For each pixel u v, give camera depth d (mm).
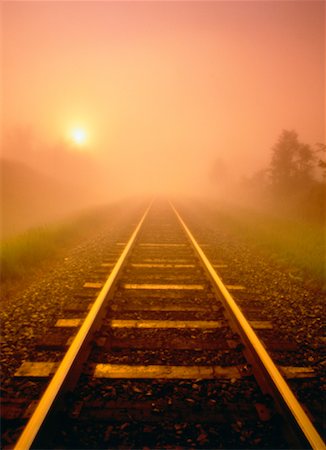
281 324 4117
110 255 8148
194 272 6371
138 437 2213
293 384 2854
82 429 2271
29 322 4168
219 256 8172
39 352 3387
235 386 2768
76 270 6801
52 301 4910
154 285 5492
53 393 2430
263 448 2131
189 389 2732
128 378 2865
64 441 2168
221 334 3734
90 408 2475
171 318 4164
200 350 3375
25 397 2650
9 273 6352
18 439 2092
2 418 2383
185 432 2264
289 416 2305
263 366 2869
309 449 2062
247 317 4305
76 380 2760
